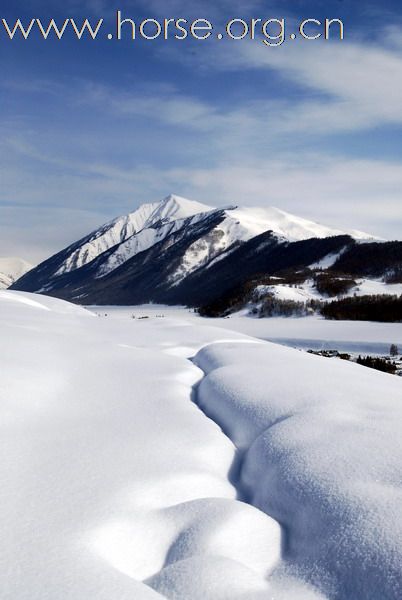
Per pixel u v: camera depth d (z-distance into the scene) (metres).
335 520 4.83
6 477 5.50
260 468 6.50
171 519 5.15
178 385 11.12
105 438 7.02
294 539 4.96
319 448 6.46
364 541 4.40
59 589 3.70
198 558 4.41
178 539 4.87
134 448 6.73
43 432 7.00
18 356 11.16
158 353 15.16
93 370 11.27
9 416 7.36
